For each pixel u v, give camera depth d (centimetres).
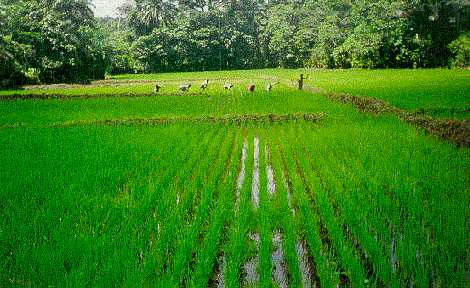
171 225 659
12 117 1797
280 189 857
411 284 530
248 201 810
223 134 1499
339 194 798
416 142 1228
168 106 2108
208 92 2791
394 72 4562
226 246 624
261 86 3316
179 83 3762
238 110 1966
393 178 888
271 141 1377
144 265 534
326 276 528
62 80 3950
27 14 4162
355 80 3456
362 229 633
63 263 538
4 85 3359
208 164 1060
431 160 1012
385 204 737
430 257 557
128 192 847
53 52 3872
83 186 847
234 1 7500
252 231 702
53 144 1257
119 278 514
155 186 840
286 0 8138
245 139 1452
